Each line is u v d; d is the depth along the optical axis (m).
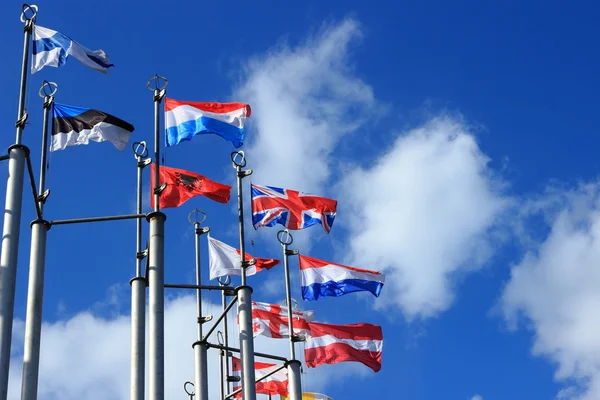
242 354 33.91
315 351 42.84
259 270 40.09
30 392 27.30
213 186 37.84
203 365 37.88
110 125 33.53
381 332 44.03
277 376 45.53
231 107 38.12
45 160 31.30
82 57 33.34
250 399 33.09
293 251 41.38
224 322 41.25
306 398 46.88
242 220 36.75
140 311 32.25
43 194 30.59
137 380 30.89
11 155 29.17
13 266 27.52
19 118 29.69
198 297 39.38
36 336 28.19
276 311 43.06
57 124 33.31
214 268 39.19
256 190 41.03
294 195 41.38
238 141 37.69
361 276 43.28
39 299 28.83
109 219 31.31
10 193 28.59
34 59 32.78
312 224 41.03
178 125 37.28
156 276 30.89
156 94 34.50
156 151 33.47
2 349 26.16
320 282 42.97
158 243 31.39
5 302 26.86
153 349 29.91
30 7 31.83
